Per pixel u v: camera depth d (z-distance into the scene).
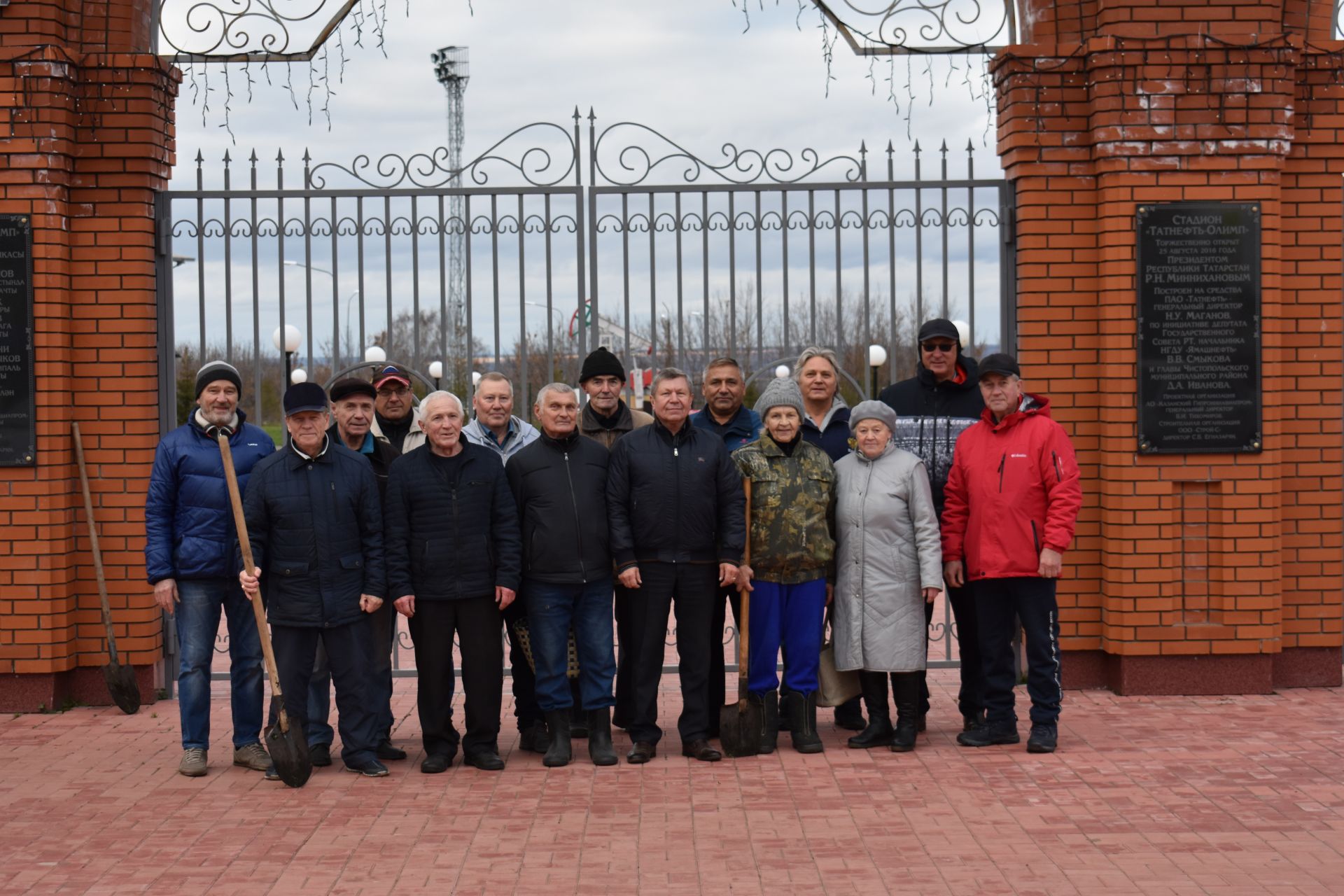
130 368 7.20
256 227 7.38
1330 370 7.27
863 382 9.19
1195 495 7.16
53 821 5.16
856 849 4.71
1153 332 7.05
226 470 5.59
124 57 7.15
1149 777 5.55
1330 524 7.27
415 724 6.85
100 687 7.23
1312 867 4.45
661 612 5.95
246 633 5.97
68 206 7.18
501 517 5.91
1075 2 7.29
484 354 8.65
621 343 8.76
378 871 4.55
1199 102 7.05
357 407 6.25
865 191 7.41
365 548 5.84
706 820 5.06
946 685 7.59
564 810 5.23
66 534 7.09
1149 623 7.05
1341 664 7.31
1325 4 7.30
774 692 6.11
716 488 5.98
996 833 4.86
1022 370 7.30
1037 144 7.24
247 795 5.51
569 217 7.42
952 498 6.22
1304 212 7.27
